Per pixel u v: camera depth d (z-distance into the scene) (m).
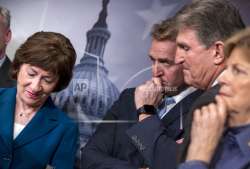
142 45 3.55
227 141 1.60
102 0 3.57
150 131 2.26
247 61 1.47
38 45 2.64
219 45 1.97
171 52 2.60
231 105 1.55
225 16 2.00
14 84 3.57
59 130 2.82
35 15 3.65
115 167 2.71
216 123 1.56
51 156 2.79
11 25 3.67
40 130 2.79
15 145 2.73
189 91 2.65
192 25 2.03
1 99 2.87
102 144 2.88
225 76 1.55
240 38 1.52
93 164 2.82
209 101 1.74
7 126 2.75
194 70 2.07
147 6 3.54
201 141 1.56
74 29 3.61
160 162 2.19
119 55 3.56
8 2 3.67
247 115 1.55
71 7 3.61
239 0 3.47
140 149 2.26
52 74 2.67
